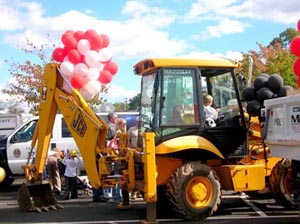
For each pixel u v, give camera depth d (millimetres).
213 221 8914
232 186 9219
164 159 9203
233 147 9500
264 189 9805
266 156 9625
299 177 7672
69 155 13000
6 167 15352
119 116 15898
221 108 9664
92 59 9406
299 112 7160
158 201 9789
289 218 9102
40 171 10469
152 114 9289
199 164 9070
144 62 9664
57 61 9781
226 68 9562
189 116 9258
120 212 10344
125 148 9523
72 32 9664
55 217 9844
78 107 9438
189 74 9312
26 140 15469
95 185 9172
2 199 13359
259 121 9492
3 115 23250
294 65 8312
